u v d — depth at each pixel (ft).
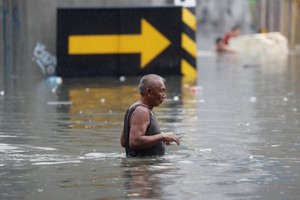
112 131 74.49
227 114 87.71
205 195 49.80
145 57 133.59
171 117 84.89
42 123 79.77
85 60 131.64
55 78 123.75
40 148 65.41
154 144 61.36
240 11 309.01
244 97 105.40
